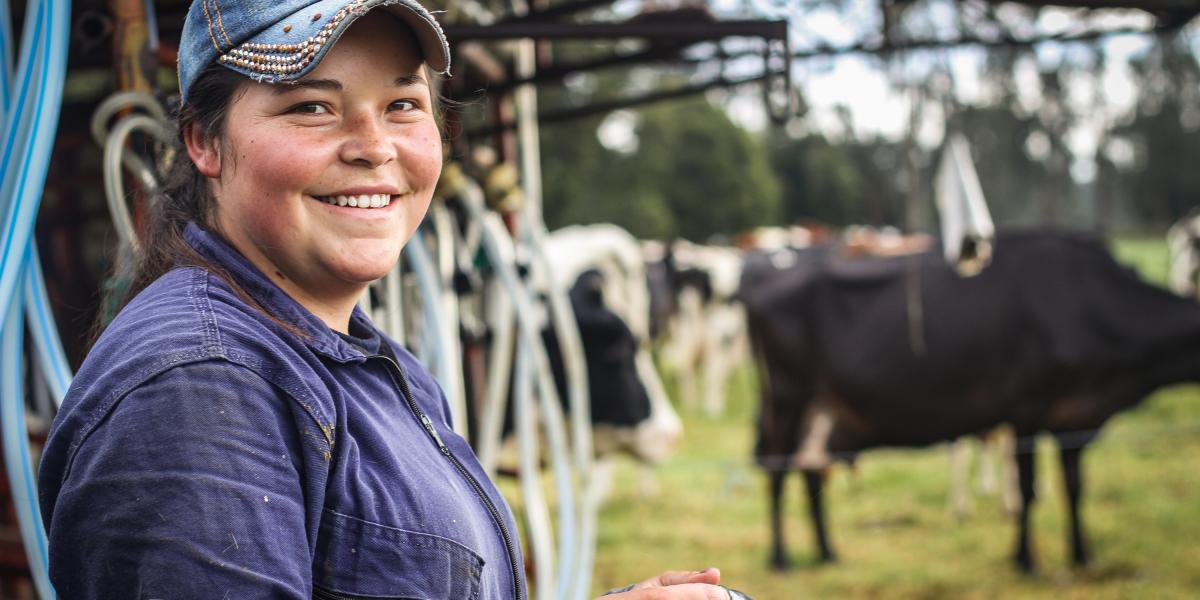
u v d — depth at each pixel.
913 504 7.10
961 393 5.74
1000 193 29.14
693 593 1.17
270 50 1.04
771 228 31.08
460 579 1.07
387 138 1.12
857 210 35.47
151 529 0.88
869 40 2.94
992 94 19.81
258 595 0.90
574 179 24.92
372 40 1.09
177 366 0.95
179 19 2.25
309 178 1.08
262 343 1.01
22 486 1.53
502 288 2.91
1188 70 29.67
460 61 2.84
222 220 1.14
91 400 0.95
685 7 2.39
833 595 5.35
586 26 2.23
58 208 2.99
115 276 1.32
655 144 28.84
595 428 5.92
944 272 5.86
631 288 8.02
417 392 1.32
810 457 5.89
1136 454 8.30
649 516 6.91
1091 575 5.53
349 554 1.01
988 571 5.66
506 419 5.53
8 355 1.54
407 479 1.07
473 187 2.79
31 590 2.86
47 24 1.60
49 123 1.55
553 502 6.17
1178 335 5.58
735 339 11.72
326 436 1.01
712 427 10.12
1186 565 5.59
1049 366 5.60
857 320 5.85
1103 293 5.69
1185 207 35.75
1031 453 5.69
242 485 0.92
